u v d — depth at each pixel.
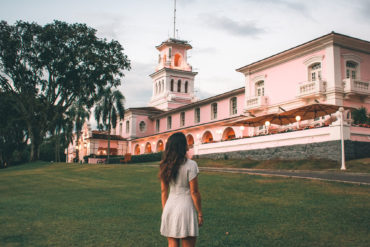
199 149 30.72
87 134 54.56
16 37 30.84
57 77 33.41
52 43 31.55
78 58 33.09
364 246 5.65
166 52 56.53
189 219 3.86
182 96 55.16
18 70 31.88
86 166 24.36
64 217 7.86
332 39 24.72
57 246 5.71
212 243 5.85
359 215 7.43
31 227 6.94
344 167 16.61
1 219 7.65
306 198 9.34
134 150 53.72
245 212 8.10
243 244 5.79
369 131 20.00
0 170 28.09
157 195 10.86
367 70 26.72
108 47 34.47
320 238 6.09
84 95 35.50
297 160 20.81
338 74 24.73
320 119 25.84
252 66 31.80
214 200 9.66
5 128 36.25
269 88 30.25
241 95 35.88
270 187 11.21
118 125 59.59
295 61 27.84
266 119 24.48
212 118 40.88
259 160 23.66
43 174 19.91
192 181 3.93
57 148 43.72
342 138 16.91
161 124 52.31
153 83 58.97
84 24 33.25
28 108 35.12
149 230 6.71
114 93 37.91
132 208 8.88
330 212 7.77
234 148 26.33
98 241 5.98
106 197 10.71
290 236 6.22
